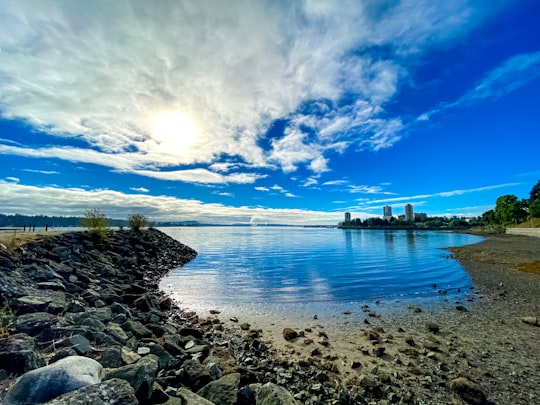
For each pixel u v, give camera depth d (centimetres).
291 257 3659
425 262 3055
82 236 2286
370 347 941
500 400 639
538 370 774
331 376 748
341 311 1366
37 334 638
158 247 3459
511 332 1064
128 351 664
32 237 1738
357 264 2959
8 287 854
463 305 1450
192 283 2031
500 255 3306
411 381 721
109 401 351
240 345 955
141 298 1227
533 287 1811
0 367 471
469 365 805
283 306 1454
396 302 1521
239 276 2305
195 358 754
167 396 497
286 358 857
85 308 938
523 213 10412
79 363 425
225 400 538
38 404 346
